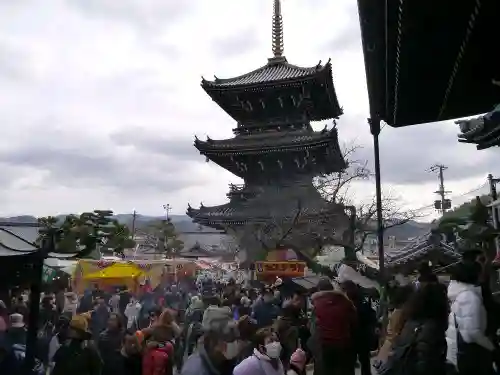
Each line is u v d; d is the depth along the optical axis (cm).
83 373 777
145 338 919
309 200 3703
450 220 2042
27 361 841
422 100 1098
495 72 948
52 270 2312
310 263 2436
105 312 1515
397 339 596
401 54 884
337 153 4241
